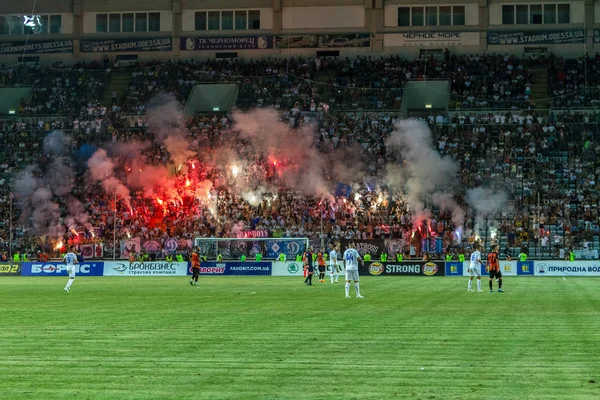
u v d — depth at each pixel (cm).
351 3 10225
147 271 7606
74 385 1584
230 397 1469
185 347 2077
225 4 10388
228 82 10038
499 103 9519
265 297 4038
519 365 1795
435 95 9731
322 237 7406
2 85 10262
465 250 7756
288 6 10319
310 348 2052
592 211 8125
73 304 3594
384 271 7288
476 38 10069
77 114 9769
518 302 3625
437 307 3328
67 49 10519
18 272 7669
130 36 10462
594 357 1908
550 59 9800
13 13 10600
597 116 9131
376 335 2317
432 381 1614
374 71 9950
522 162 8706
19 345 2125
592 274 7075
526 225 8031
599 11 9869
